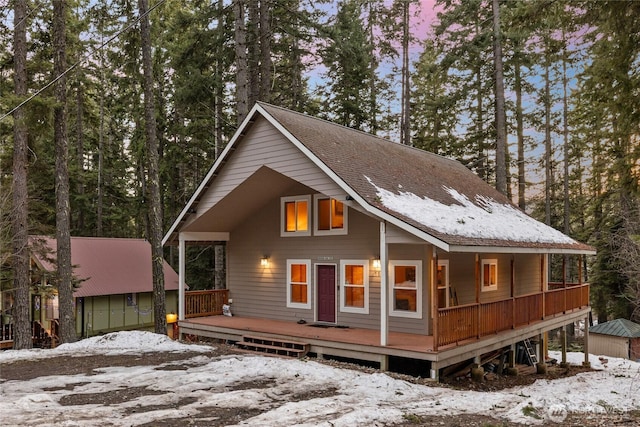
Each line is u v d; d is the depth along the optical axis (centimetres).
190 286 2669
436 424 646
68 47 1722
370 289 1353
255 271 1620
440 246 992
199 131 2350
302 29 2248
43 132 1489
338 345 1170
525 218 1759
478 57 2234
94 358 1142
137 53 1727
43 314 2091
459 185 1680
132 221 3594
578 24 983
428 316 1241
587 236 2659
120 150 3381
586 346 1784
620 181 982
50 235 1984
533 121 2795
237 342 1370
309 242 1488
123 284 2144
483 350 1170
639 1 884
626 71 931
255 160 1340
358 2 2773
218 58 1952
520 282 1777
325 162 1155
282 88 2620
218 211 1514
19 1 1465
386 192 1185
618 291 2352
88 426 621
